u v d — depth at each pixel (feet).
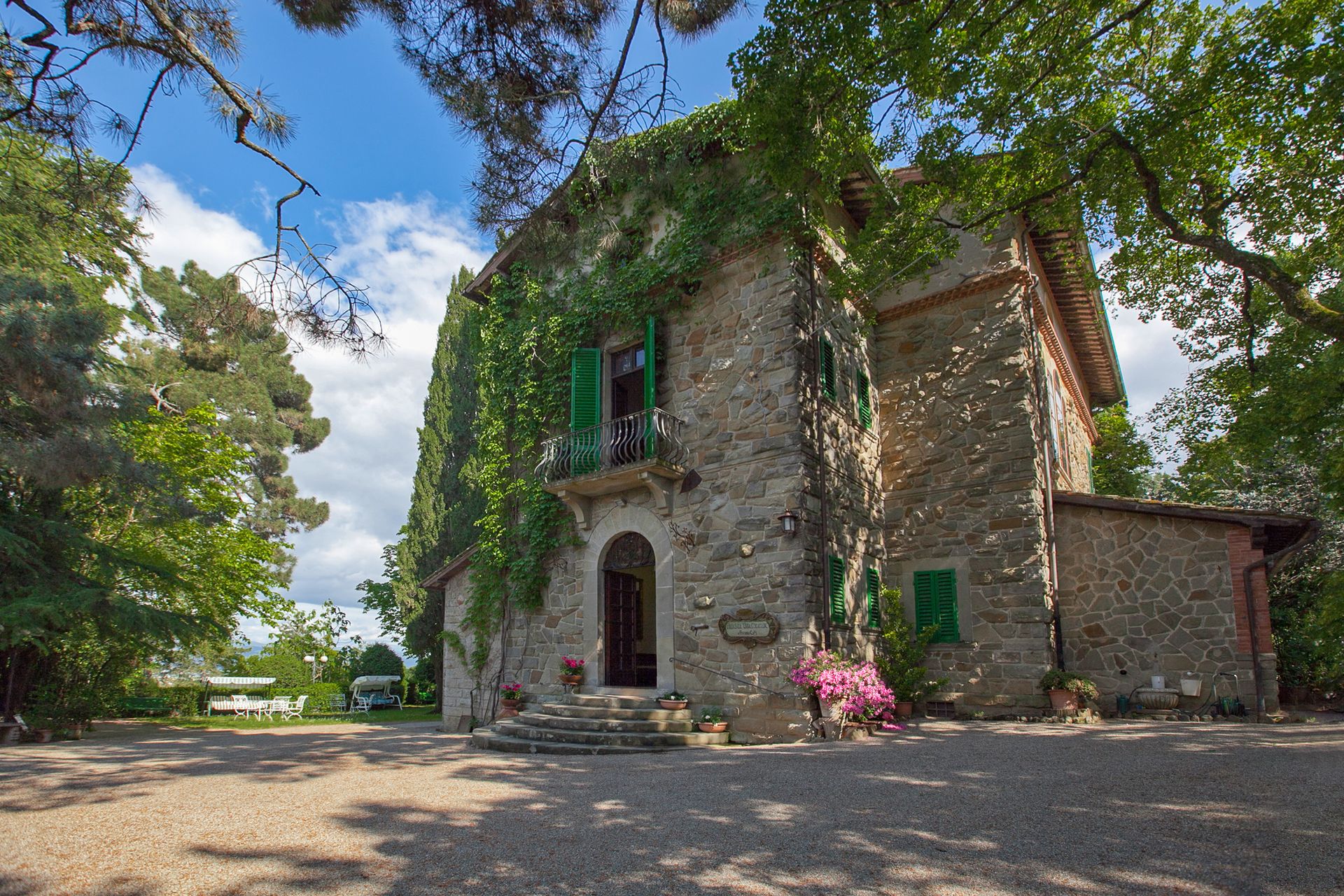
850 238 38.96
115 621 34.65
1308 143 25.81
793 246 33.06
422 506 69.97
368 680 73.10
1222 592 31.71
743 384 33.12
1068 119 28.43
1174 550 33.04
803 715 28.30
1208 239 26.94
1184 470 44.04
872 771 20.22
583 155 20.21
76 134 17.13
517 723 32.09
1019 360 36.17
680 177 29.22
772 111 24.22
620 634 36.55
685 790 18.30
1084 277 40.16
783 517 30.14
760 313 33.35
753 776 20.02
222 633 41.70
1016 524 34.65
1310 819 13.79
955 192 30.14
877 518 37.32
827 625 30.27
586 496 36.94
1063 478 43.06
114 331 38.52
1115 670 33.37
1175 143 26.99
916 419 38.55
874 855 12.46
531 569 37.81
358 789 19.33
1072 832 13.44
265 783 20.35
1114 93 30.01
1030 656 33.22
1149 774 18.53
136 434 43.70
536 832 14.47
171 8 16.47
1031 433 35.19
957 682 34.73
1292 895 10.14
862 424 37.11
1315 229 29.27
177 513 38.99
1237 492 56.80
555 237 21.38
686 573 32.68
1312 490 50.60
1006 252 37.47
